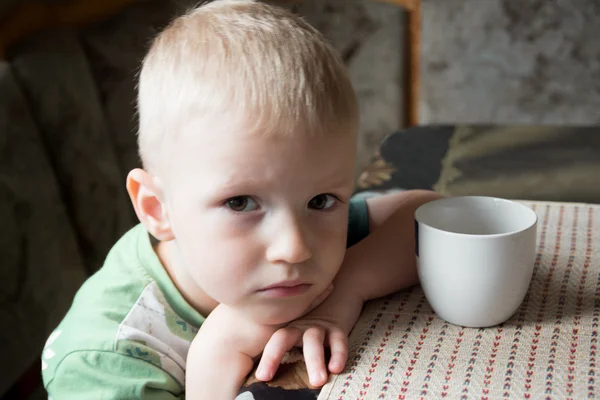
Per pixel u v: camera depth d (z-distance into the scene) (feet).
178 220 1.89
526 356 1.61
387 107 6.69
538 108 6.32
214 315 1.91
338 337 1.74
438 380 1.54
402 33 6.47
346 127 1.84
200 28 1.98
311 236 1.77
